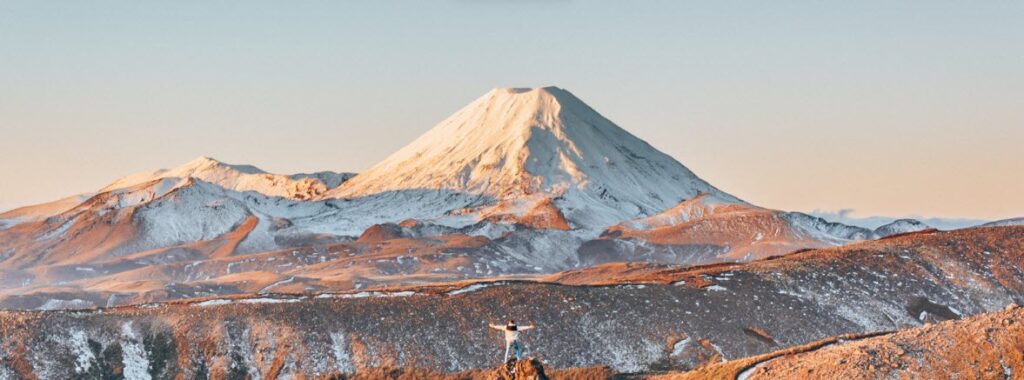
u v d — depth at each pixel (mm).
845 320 164375
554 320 147750
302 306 146500
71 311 143250
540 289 156750
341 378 131750
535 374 54438
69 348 135125
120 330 139875
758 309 160500
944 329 85125
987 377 77750
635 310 153250
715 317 155000
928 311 174000
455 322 145250
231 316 143125
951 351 81312
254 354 137500
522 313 148125
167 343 139000
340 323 142750
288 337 139125
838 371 81625
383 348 138125
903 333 87438
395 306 148375
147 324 141500
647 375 122500
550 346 141625
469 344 140750
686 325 151125
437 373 132875
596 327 147500
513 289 156500
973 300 179750
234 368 135625
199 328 140625
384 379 131625
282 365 135375
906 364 80812
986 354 79625
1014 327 81562
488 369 134500
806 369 84188
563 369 131750
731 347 147000
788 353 100688
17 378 129000
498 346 140500
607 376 122938
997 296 181375
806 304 166375
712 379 94500
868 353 83438
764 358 99625
